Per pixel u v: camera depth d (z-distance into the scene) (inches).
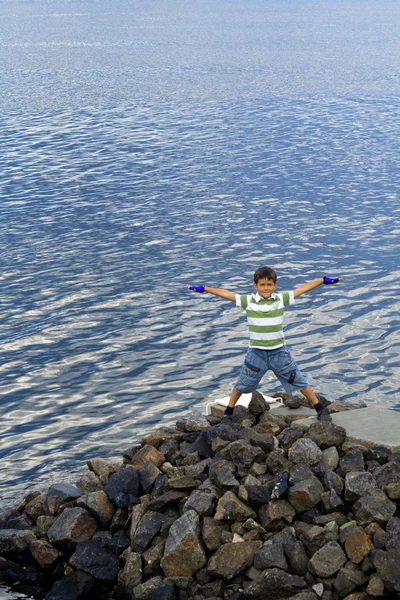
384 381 956.6
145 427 852.6
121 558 454.6
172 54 5782.5
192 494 452.4
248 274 1423.5
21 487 723.4
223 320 1177.4
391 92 3823.8
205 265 1473.9
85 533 475.2
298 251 1552.7
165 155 2546.8
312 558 400.2
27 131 2977.4
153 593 415.8
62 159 2507.4
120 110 3422.7
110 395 936.3
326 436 478.6
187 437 528.7
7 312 1247.5
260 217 1813.5
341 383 954.7
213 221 1790.1
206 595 410.0
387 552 391.9
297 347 1063.6
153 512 457.7
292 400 549.0
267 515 430.9
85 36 7593.5
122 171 2335.1
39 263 1504.7
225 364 1018.7
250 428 506.3
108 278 1407.5
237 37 7170.3
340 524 421.4
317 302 1243.8
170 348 1075.9
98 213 1882.4
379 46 6274.6
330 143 2684.5
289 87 4025.6
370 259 1491.1
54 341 1118.4
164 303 1266.0
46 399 930.7
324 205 1911.9
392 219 1777.8
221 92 3890.3
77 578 447.5
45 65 5285.4
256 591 395.9
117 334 1136.8
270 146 2652.6
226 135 2851.9
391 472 440.5
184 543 425.1
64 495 516.4
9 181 2225.6
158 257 1526.8
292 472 448.5
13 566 480.1
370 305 1229.1
